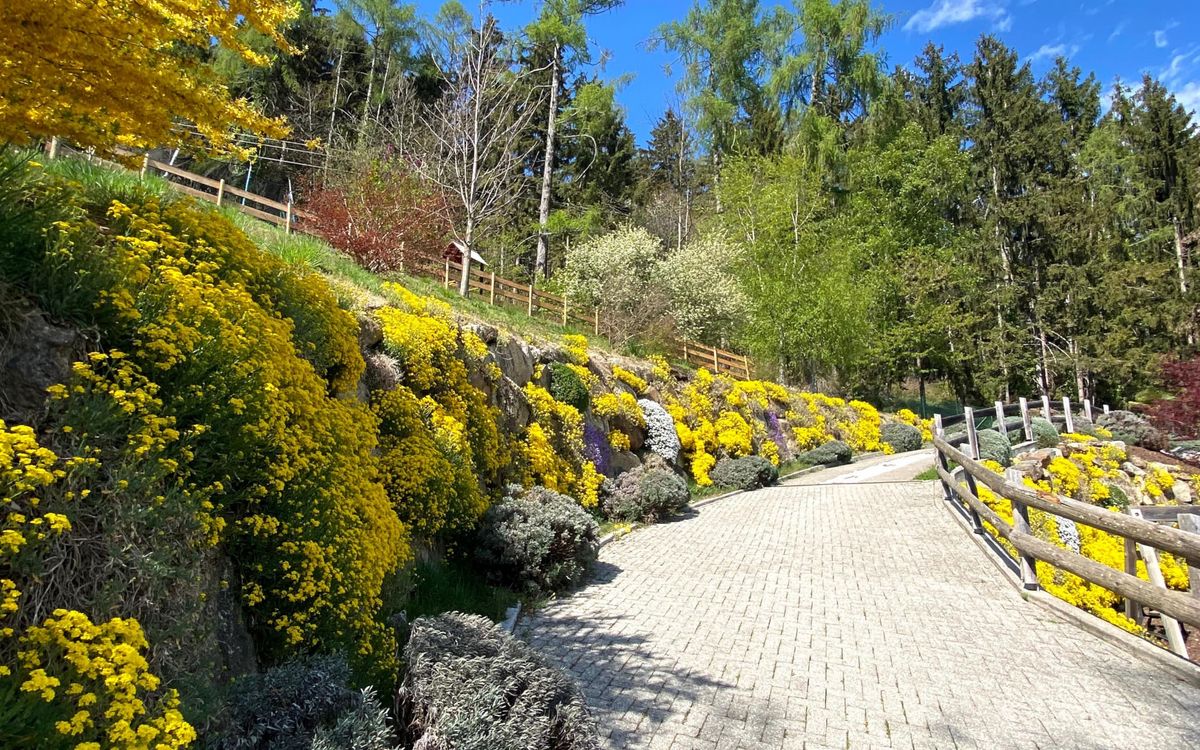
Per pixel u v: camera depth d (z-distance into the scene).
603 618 5.67
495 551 6.32
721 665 4.61
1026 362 29.14
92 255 2.91
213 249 4.05
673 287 22.80
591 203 34.03
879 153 29.53
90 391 2.61
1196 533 4.51
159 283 3.13
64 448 2.35
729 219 27.84
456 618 3.83
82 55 2.46
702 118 29.88
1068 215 30.53
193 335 3.00
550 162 26.12
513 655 3.40
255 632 3.21
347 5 27.47
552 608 5.96
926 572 7.11
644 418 13.46
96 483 2.34
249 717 2.54
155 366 2.87
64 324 2.67
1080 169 34.69
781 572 7.19
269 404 3.33
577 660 4.68
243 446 3.15
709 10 30.19
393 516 4.43
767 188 26.00
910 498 11.10
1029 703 4.03
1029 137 33.34
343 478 4.02
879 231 28.84
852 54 28.89
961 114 37.12
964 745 3.53
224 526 2.84
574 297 22.23
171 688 2.20
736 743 3.53
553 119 26.12
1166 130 31.38
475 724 2.76
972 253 31.42
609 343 18.61
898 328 28.25
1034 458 13.88
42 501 2.16
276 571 3.25
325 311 5.18
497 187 16.12
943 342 29.86
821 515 10.37
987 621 5.57
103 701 1.81
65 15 2.29
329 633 3.38
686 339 21.86
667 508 10.24
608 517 10.12
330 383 5.21
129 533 2.36
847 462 19.05
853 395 29.28
